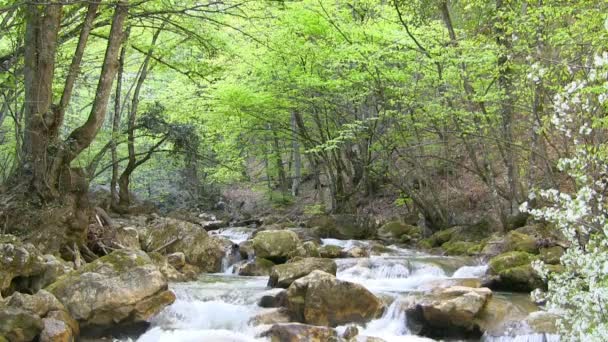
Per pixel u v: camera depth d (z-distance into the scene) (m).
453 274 10.88
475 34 13.98
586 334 4.24
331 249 12.73
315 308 7.85
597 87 5.38
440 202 16.36
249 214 23.91
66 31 14.59
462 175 19.20
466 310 7.40
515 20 10.52
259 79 16.22
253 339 7.10
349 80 14.12
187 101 18.64
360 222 17.48
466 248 12.95
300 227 17.52
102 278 7.67
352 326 7.29
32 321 6.43
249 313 8.12
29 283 8.16
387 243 16.03
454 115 13.09
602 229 4.51
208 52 14.44
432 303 7.61
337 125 18.20
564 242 10.79
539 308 7.96
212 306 8.28
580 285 4.83
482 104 12.70
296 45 14.56
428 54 12.49
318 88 15.46
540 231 11.71
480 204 17.42
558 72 10.02
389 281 10.27
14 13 12.64
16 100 14.37
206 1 12.48
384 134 15.80
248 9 13.15
